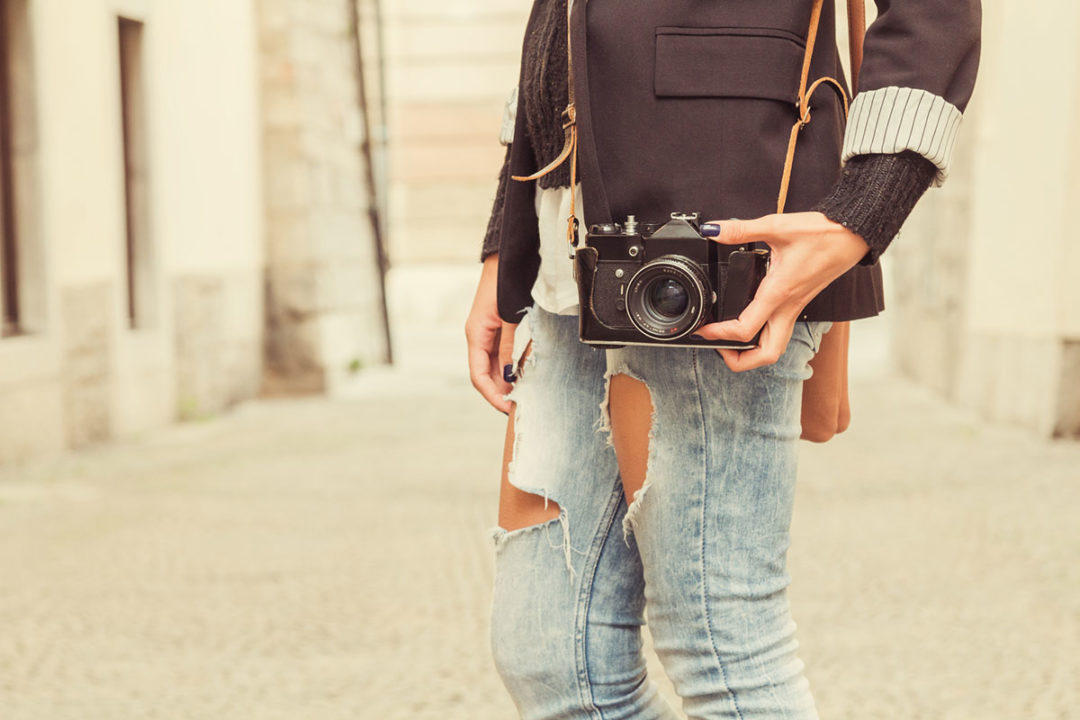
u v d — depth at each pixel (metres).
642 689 1.63
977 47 1.33
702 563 1.45
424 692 3.12
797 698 1.47
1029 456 6.06
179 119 9.05
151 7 8.62
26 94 7.09
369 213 12.45
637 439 1.47
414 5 17.53
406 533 4.93
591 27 1.43
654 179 1.39
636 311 1.34
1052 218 6.72
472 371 1.78
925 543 4.41
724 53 1.38
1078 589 3.79
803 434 1.64
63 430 7.35
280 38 10.50
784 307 1.30
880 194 1.28
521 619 1.59
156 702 3.10
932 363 9.02
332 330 10.88
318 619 3.79
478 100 17.62
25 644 3.59
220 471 6.56
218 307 9.63
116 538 4.94
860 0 1.53
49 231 7.20
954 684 3.05
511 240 1.64
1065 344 6.62
